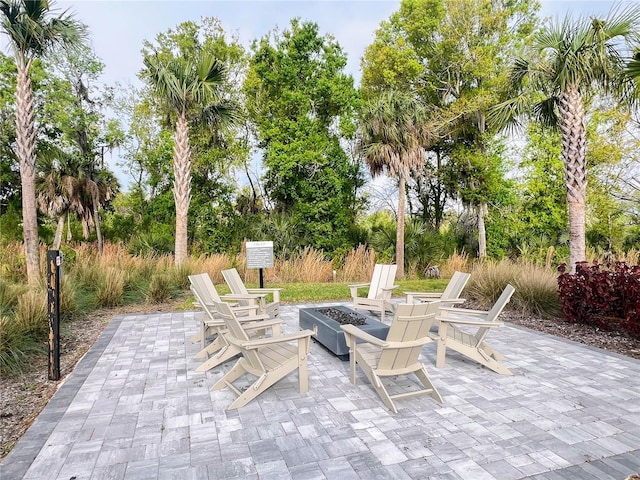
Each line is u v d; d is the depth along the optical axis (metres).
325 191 16.92
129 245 15.06
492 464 2.47
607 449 2.65
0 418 3.22
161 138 19.41
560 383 3.88
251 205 19.55
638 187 14.41
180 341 5.46
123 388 3.77
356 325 4.70
